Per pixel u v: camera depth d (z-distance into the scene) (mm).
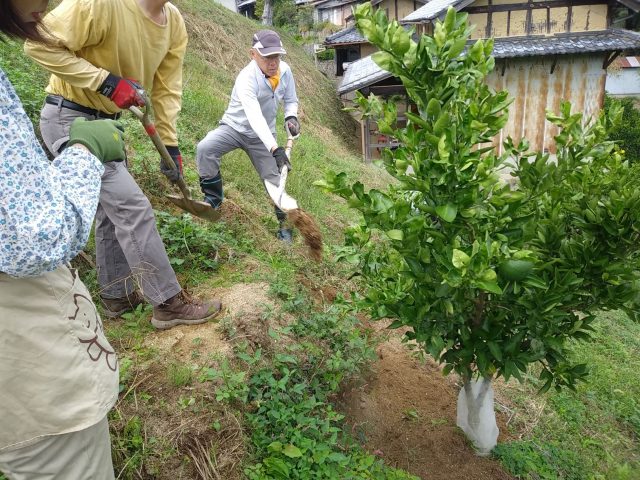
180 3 14633
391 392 3904
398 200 2559
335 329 3613
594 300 3074
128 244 2990
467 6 13047
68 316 1637
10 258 1418
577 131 3104
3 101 1402
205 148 4641
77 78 2711
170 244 4137
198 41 13805
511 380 4660
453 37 2463
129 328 3262
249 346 3207
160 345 3117
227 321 3271
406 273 2668
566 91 13406
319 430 2982
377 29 2441
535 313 2809
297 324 3555
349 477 2785
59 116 2990
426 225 2574
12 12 1587
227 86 12078
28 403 1581
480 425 3510
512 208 2625
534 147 13727
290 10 31203
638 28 15648
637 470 3697
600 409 4734
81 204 1567
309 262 4832
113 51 2861
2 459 1609
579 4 12984
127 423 2566
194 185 5266
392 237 2449
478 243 2289
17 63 5551
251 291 3748
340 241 5961
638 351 6129
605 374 5262
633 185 3086
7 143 1400
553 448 3916
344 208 7289
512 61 13250
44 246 1444
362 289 4781
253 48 4465
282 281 4039
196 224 4445
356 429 3408
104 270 3268
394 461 3381
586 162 3133
